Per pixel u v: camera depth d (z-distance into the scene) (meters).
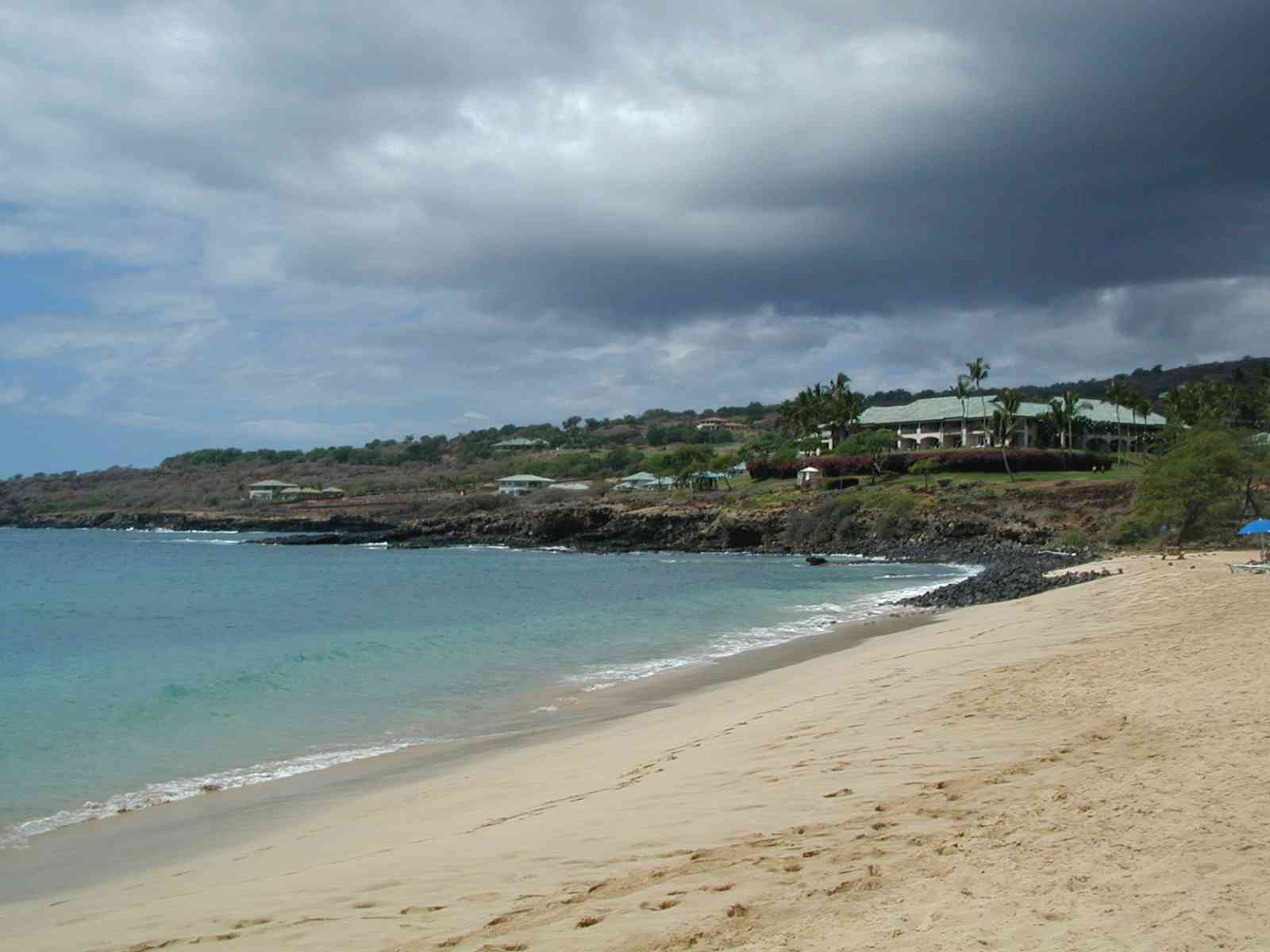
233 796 14.23
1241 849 6.59
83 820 13.13
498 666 26.84
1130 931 5.38
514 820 10.61
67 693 23.62
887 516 96.12
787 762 11.81
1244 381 182.38
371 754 16.77
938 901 6.22
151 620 43.91
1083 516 87.56
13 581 69.94
